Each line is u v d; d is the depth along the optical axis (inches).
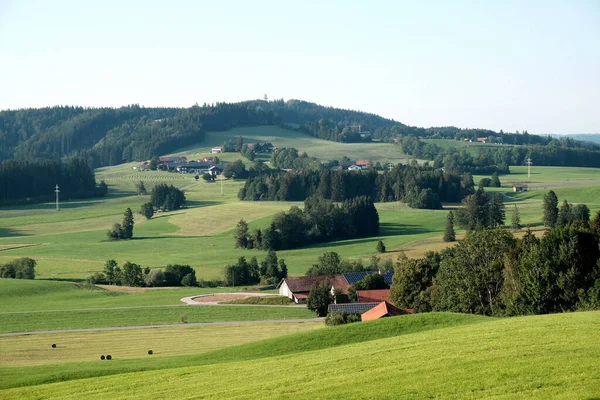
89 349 3169.3
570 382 1293.1
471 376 1398.9
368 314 3410.4
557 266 2795.3
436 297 3553.2
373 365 1615.4
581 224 3294.8
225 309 4411.9
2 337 3535.9
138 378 1844.2
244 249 7440.9
